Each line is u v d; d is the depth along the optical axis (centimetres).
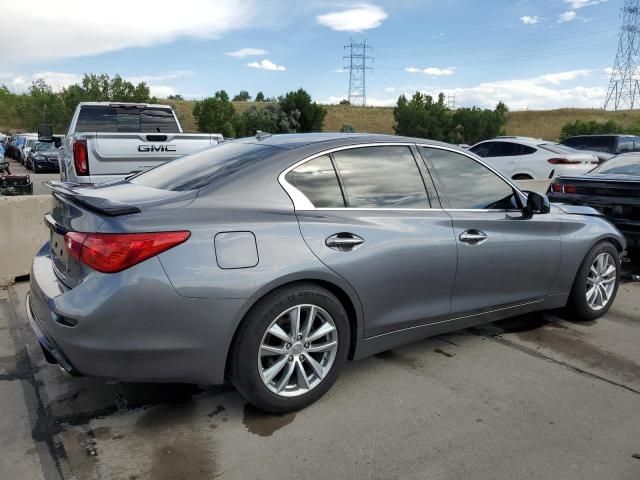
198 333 275
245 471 263
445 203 375
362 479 259
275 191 310
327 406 325
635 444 290
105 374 269
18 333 434
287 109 5169
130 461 271
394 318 346
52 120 5550
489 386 354
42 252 360
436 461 273
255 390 296
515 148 1370
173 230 271
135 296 261
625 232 618
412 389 348
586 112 7600
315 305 309
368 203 341
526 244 409
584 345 425
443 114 5469
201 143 799
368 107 8994
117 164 740
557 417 316
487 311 400
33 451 279
